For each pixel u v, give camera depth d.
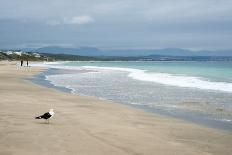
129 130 17.31
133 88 40.66
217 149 14.32
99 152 13.09
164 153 13.37
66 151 13.05
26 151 12.83
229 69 94.94
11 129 16.38
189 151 13.85
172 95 33.84
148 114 22.89
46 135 15.41
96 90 38.78
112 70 91.88
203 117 22.48
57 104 25.77
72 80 53.72
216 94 34.22
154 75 65.62
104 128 17.50
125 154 12.99
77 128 17.20
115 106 25.95
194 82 47.41
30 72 75.00
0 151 12.71
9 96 29.42
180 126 19.00
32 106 24.09
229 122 20.88
